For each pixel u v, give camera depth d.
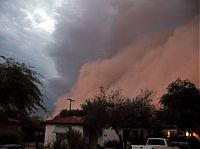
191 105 32.81
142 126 35.03
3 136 33.94
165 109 33.94
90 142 37.59
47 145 34.06
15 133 36.34
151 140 25.14
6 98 22.48
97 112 33.94
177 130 38.41
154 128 37.38
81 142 29.38
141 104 34.03
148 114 33.88
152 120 34.56
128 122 33.28
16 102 22.94
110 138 41.25
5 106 22.97
